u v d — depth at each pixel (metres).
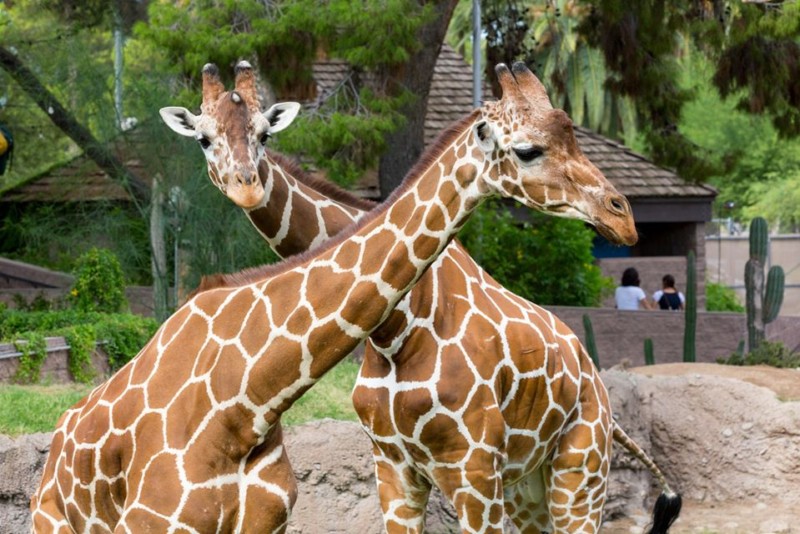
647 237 27.34
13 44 18.81
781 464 11.69
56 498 5.89
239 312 5.57
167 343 5.66
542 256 21.48
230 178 6.34
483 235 21.02
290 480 5.64
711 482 11.90
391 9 13.96
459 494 6.80
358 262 5.49
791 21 15.00
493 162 5.54
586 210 5.41
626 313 20.50
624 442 8.20
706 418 11.97
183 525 5.35
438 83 25.70
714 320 20.48
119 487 5.58
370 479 9.63
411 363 6.70
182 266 15.54
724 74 17.03
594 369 7.82
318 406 10.29
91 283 15.55
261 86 16.42
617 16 16.70
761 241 14.98
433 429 6.69
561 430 7.48
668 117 18.62
